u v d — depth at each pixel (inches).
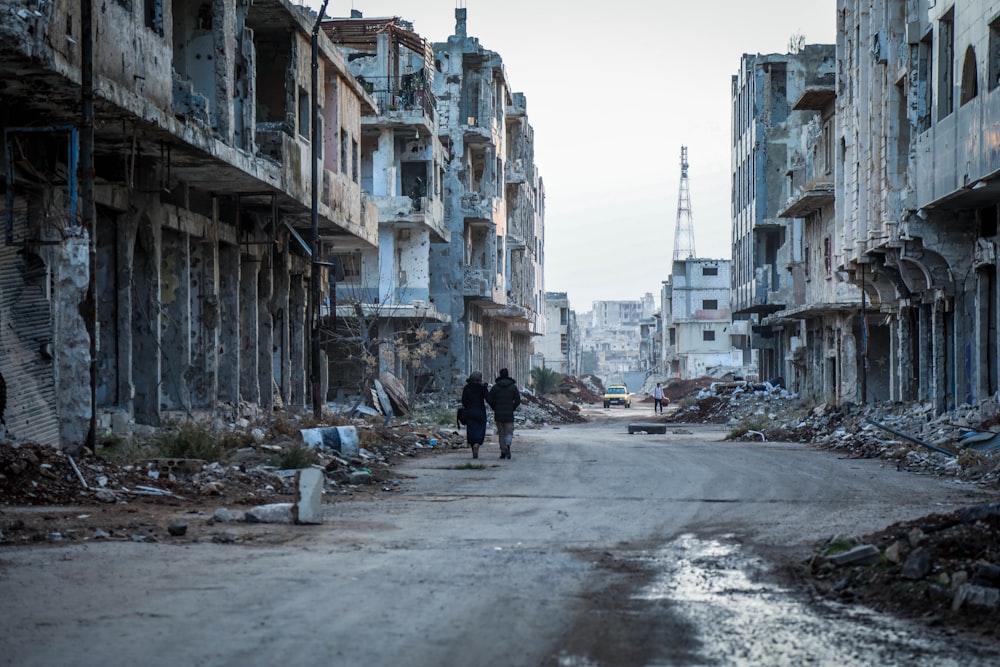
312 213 1091.9
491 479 730.8
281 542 420.5
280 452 713.6
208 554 385.7
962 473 742.5
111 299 871.1
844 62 1489.9
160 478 590.2
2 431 577.9
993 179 871.1
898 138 1179.9
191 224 994.1
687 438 1425.9
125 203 864.9
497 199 2482.8
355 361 1892.2
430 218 1959.9
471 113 2394.2
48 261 663.8
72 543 403.5
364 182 1936.5
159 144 795.4
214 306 1053.2
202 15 918.4
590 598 318.0
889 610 304.7
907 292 1268.5
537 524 492.4
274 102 1134.4
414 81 1953.7
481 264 2397.9
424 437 1087.6
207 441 686.5
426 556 390.0
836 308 1642.5
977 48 888.3
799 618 294.2
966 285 1093.8
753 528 477.4
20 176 658.2
